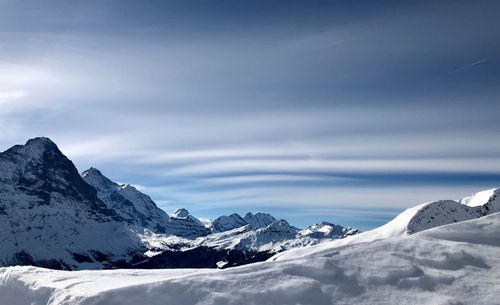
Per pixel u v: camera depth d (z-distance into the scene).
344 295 16.91
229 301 16.42
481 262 18.98
